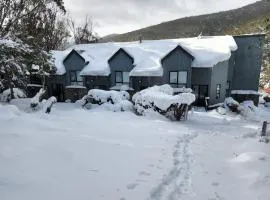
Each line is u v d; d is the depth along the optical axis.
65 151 7.20
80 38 60.91
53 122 11.16
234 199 5.32
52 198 4.70
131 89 28.75
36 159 6.35
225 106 24.92
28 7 30.08
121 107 19.78
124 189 5.40
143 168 6.78
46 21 44.53
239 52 31.48
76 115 15.80
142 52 30.88
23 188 4.91
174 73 27.77
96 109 20.56
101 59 33.28
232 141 11.39
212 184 6.07
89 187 5.32
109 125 13.45
